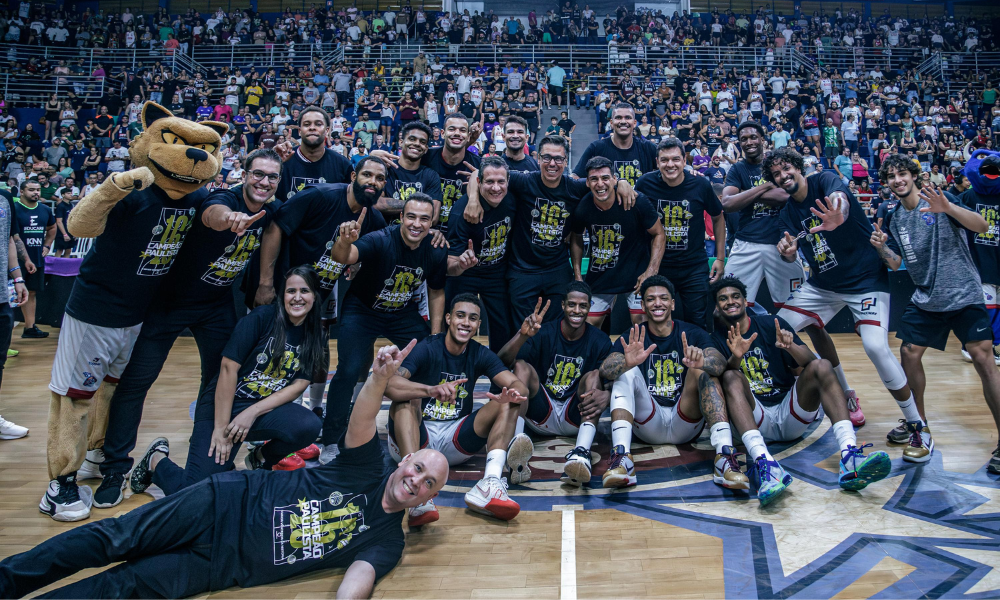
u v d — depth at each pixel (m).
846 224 3.69
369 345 3.65
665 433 3.64
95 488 3.16
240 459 3.58
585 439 3.29
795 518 2.79
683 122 13.63
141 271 2.86
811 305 3.95
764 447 3.01
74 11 19.70
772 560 2.43
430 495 2.25
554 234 4.08
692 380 3.45
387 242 3.45
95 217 2.58
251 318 2.99
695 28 18.64
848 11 21.66
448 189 4.40
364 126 13.66
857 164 12.73
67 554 2.00
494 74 15.83
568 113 14.90
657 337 3.67
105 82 15.91
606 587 2.27
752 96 14.44
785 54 17.38
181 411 4.46
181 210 2.88
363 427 2.21
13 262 4.17
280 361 2.98
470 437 3.23
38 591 2.27
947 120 14.88
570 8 19.91
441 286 3.79
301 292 2.98
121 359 3.03
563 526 2.76
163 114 2.80
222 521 2.17
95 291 2.82
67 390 2.84
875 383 5.09
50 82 15.70
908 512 2.81
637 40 17.89
